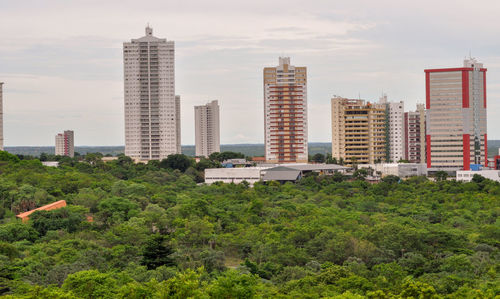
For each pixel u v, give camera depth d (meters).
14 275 163.38
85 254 184.00
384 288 164.12
